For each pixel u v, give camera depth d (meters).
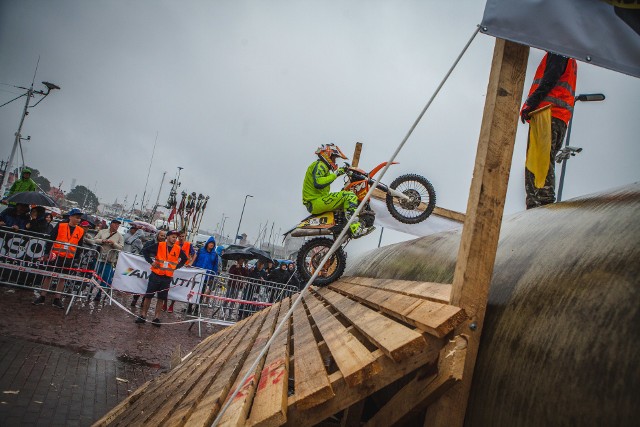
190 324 10.47
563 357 1.73
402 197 6.87
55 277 9.05
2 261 9.19
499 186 2.34
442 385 2.01
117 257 11.10
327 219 6.17
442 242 3.97
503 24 2.29
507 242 2.83
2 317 7.36
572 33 2.28
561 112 3.83
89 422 4.25
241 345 4.49
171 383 4.15
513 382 1.90
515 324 2.08
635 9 2.29
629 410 1.44
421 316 2.31
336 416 3.63
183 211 31.14
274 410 1.91
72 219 9.48
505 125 2.38
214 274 11.29
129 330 8.45
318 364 2.48
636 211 2.06
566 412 1.62
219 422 2.09
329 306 4.86
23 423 3.95
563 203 2.97
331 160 6.30
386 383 2.10
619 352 1.56
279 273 12.88
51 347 6.33
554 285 2.04
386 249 5.79
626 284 1.72
